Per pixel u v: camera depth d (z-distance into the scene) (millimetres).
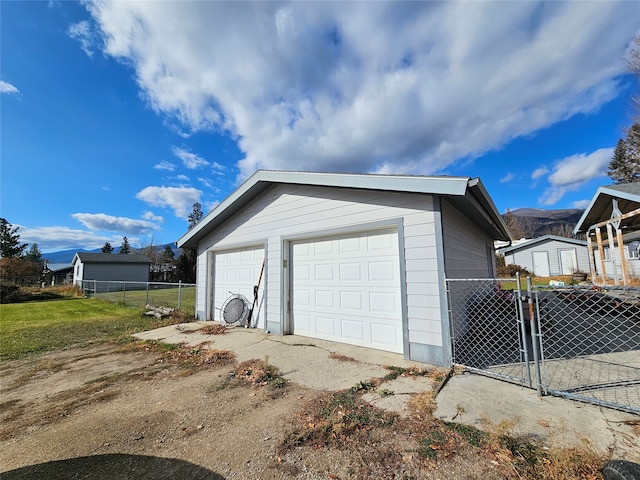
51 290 21141
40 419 2850
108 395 3396
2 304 14445
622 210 9742
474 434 2240
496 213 5957
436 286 4031
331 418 2611
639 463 1804
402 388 3205
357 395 3088
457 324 4562
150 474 1973
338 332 5359
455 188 3842
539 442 2094
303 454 2127
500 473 1812
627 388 2951
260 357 4625
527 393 2930
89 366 4602
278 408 2889
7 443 2434
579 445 2033
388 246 4793
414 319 4203
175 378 3904
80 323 8602
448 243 4508
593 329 5746
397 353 4539
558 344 4910
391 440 2238
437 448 2096
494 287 6781
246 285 7539
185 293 20766
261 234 6926
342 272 5375
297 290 6176
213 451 2213
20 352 5543
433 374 3559
